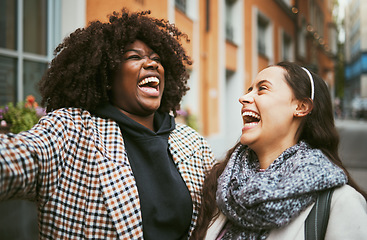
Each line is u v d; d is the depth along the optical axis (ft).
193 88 29.27
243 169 4.46
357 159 27.71
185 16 26.94
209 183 4.77
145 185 4.51
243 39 40.19
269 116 4.34
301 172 3.85
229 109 40.11
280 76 4.46
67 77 4.58
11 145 3.50
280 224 3.77
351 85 180.96
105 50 4.62
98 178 4.24
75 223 4.13
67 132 4.24
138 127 4.68
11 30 13.41
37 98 14.57
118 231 4.14
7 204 8.82
